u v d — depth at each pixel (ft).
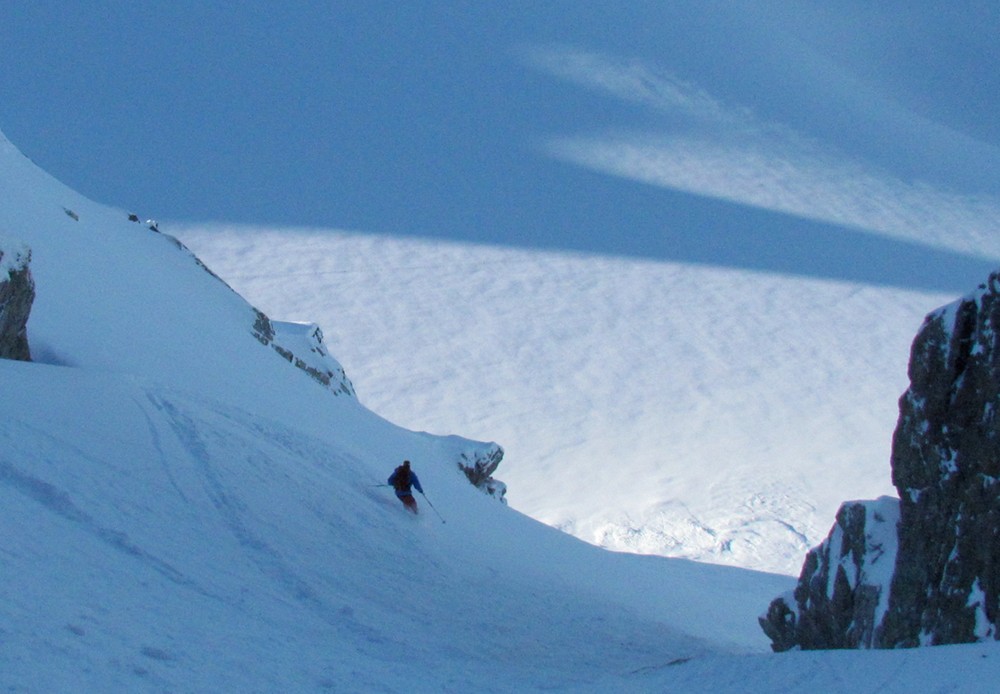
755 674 30.32
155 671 25.09
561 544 88.58
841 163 413.39
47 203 90.74
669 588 91.81
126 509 40.93
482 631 45.83
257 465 52.49
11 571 28.53
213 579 37.93
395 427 105.50
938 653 28.22
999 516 38.83
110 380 52.85
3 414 44.21
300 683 28.55
